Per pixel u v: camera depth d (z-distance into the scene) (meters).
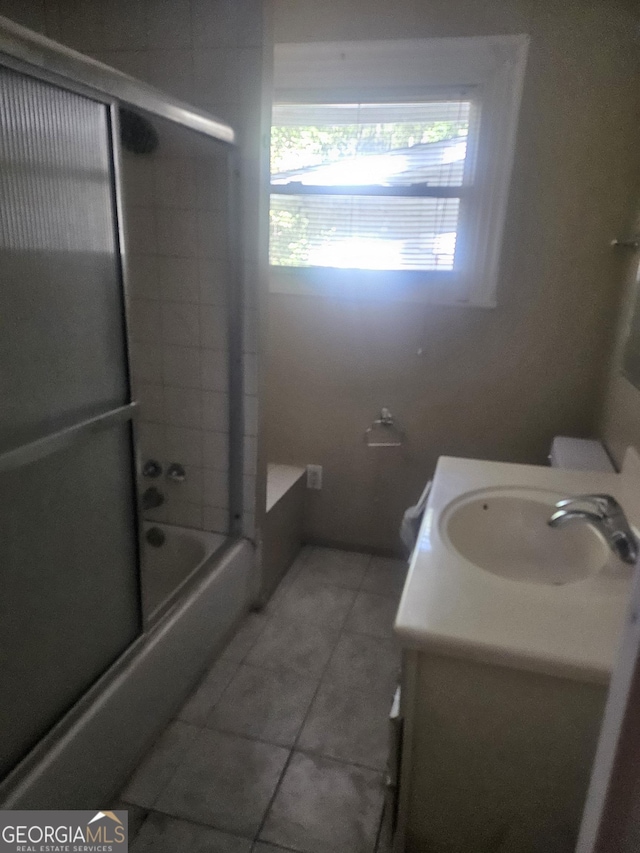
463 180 2.21
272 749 1.70
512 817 1.17
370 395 2.52
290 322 2.51
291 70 2.23
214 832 1.47
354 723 1.80
